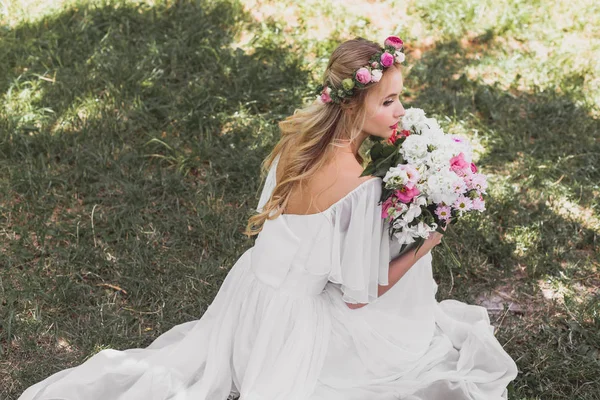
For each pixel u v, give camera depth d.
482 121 5.44
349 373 3.19
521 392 3.47
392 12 6.62
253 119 5.26
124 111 5.21
